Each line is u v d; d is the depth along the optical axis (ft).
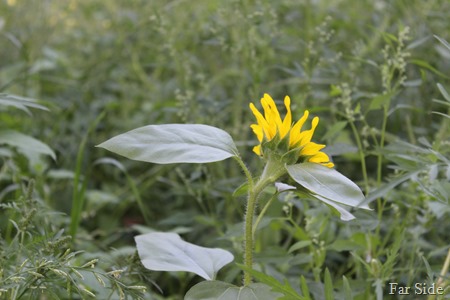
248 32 5.07
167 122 5.89
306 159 3.07
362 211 3.73
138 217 5.54
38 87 6.38
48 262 3.01
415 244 3.86
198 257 3.29
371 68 5.55
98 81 6.61
